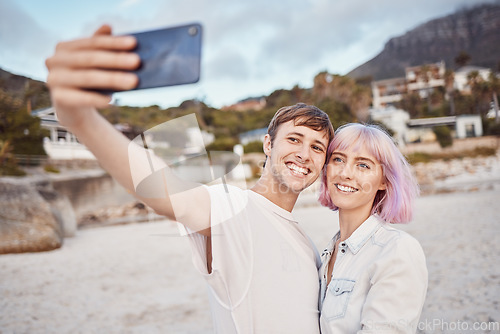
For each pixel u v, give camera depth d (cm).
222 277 132
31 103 2095
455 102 4656
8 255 884
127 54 54
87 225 1418
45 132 2133
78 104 55
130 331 445
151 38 59
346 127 169
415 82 5475
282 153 160
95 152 89
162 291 589
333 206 190
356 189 160
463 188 1777
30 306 544
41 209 1001
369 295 136
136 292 593
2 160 2009
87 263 799
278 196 162
